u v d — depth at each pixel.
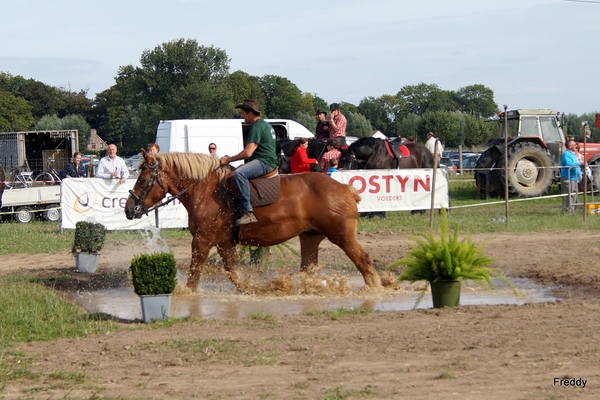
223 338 7.34
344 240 10.31
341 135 20.53
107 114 111.31
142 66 79.56
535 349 6.55
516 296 9.42
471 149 71.19
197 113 75.62
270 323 8.07
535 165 24.17
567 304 8.58
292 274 10.93
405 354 6.52
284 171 19.69
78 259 12.36
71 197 17.27
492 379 5.73
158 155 10.49
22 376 6.23
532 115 26.47
